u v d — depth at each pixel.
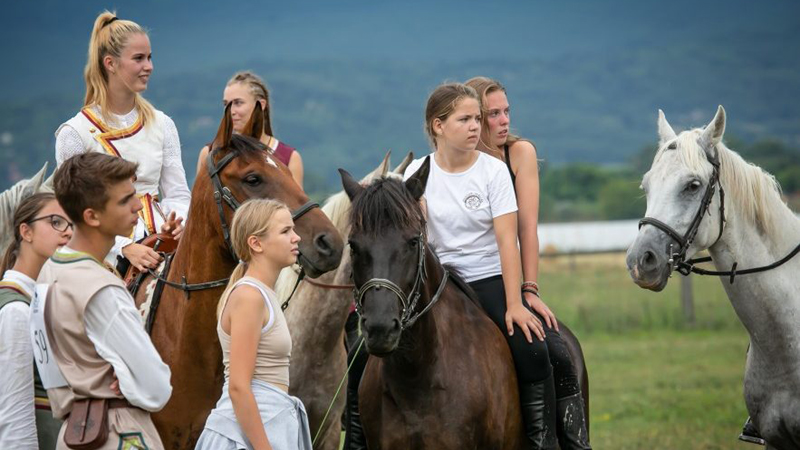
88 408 6.28
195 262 7.81
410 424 7.74
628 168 144.38
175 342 7.83
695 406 17.86
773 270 9.10
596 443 14.97
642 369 22.44
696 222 9.06
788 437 9.10
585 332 29.11
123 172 6.41
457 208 8.51
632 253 9.10
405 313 7.26
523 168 9.06
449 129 8.29
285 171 7.81
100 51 8.84
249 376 6.61
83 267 6.34
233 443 6.66
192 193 7.91
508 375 8.17
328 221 7.61
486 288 8.60
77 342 6.28
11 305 6.73
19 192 9.99
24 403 6.61
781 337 9.04
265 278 6.87
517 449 8.38
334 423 9.73
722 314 30.58
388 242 7.22
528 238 8.92
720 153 9.23
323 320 9.48
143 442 6.36
